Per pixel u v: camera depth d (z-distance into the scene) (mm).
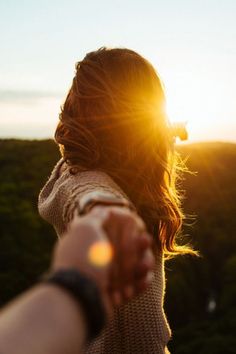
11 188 45500
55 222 1013
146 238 391
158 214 1091
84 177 975
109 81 1046
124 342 1030
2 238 39250
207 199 52344
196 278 44438
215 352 31875
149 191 1072
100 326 338
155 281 1092
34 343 287
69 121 1043
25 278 36125
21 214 41656
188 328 37188
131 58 1073
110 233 385
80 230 370
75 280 333
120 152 1046
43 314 305
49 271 347
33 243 39344
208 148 60031
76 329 314
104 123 1035
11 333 287
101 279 352
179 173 1320
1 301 33406
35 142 56312
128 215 393
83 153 1020
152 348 1044
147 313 1044
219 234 47812
